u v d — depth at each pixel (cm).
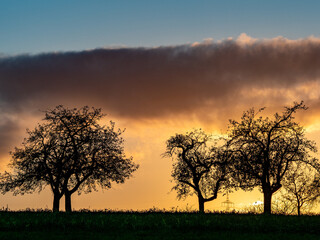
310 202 5797
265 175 4612
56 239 1967
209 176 5084
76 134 4894
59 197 4659
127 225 2459
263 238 2066
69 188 4956
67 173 4725
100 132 5016
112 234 2159
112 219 2738
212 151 5103
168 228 2372
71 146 4853
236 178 4828
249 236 2127
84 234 2145
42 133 4875
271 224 2539
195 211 3894
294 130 4741
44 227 2362
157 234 2175
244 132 4834
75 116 4975
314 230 2356
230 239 2025
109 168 4922
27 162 4694
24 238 1988
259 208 4578
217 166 4997
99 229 2322
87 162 4844
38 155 4709
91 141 4875
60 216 2994
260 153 4641
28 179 4731
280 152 4653
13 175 4806
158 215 3216
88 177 5044
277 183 4619
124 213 3572
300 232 2323
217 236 2111
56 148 4775
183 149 5262
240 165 4728
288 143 4688
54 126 4919
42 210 3728
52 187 4706
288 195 5938
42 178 4706
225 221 2666
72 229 2317
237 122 4903
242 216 3175
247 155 4706
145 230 2325
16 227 2323
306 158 4706
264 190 4581
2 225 2375
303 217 3136
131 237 2048
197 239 2020
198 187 5106
